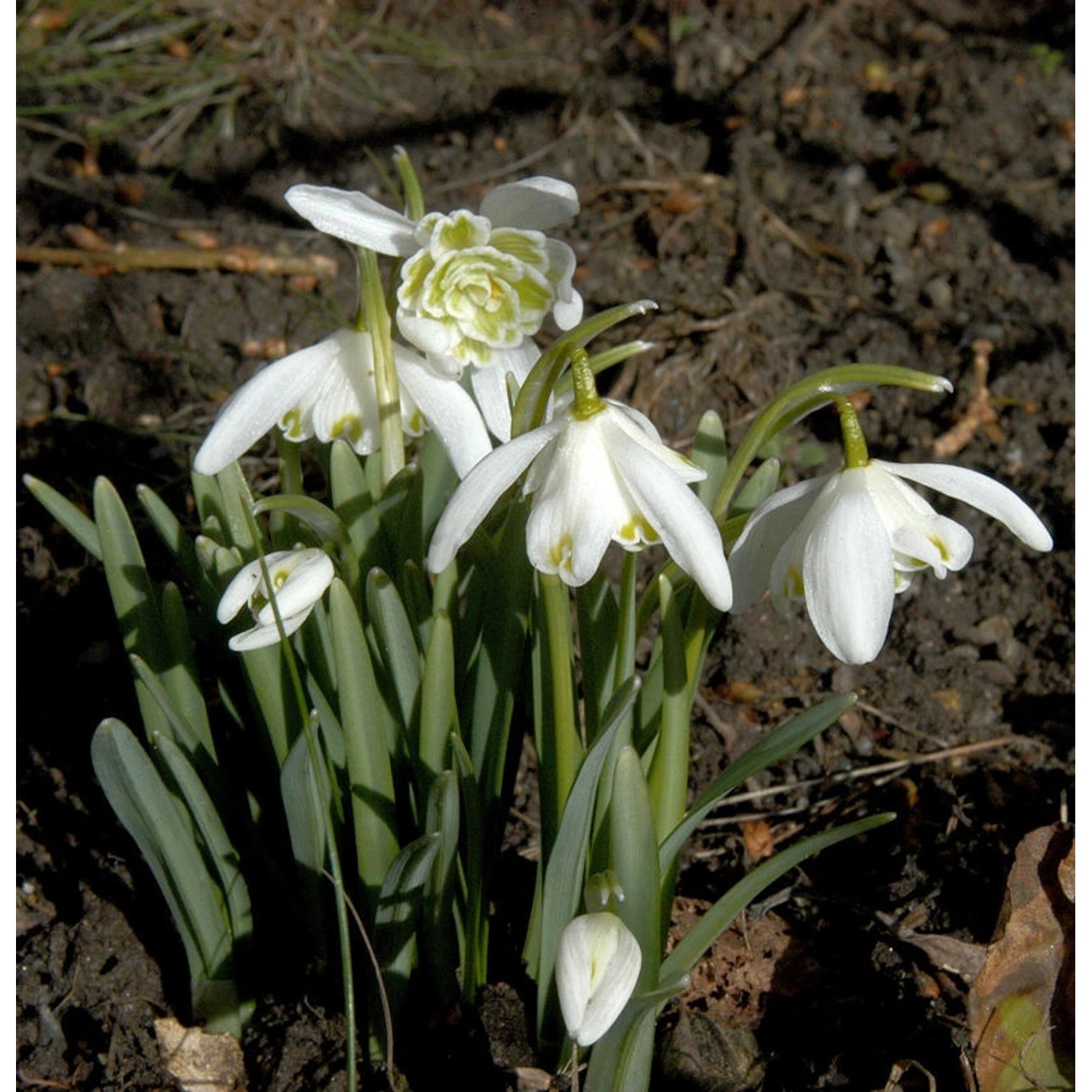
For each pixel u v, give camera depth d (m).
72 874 0.45
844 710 0.37
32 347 0.58
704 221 0.65
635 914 0.37
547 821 0.40
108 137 0.69
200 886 0.40
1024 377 0.58
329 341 0.39
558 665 0.38
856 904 0.44
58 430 0.56
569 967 0.35
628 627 0.39
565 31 0.77
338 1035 0.41
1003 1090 0.41
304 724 0.37
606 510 0.35
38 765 0.47
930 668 0.50
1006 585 0.52
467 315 0.38
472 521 0.35
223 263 0.62
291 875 0.42
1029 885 0.42
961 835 0.45
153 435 0.55
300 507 0.37
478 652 0.40
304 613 0.37
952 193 0.68
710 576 0.35
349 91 0.72
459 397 0.39
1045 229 0.66
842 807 0.47
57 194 0.65
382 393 0.39
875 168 0.70
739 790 0.48
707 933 0.38
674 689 0.38
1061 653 0.50
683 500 0.35
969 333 0.60
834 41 0.77
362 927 0.38
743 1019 0.42
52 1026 0.42
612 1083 0.38
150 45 0.74
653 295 0.61
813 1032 0.42
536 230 0.39
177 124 0.70
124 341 0.59
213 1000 0.41
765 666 0.50
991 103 0.72
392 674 0.39
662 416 0.56
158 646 0.40
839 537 0.36
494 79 0.73
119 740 0.38
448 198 0.66
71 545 0.52
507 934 0.43
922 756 0.48
